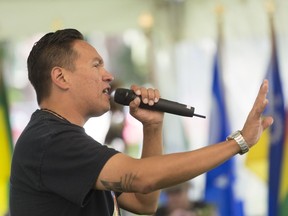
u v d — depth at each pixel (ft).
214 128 22.18
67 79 9.64
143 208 11.25
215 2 22.97
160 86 23.17
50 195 9.01
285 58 23.18
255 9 22.90
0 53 26.17
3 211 21.34
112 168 8.57
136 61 28.78
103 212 9.53
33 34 22.81
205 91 23.72
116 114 21.26
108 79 9.85
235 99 23.34
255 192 23.24
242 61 23.27
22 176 9.20
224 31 23.03
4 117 22.18
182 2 23.06
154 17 23.09
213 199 21.86
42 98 9.83
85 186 8.60
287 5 22.85
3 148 21.89
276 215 21.42
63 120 9.39
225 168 21.90
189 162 8.51
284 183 21.54
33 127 9.39
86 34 23.09
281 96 21.71
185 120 23.25
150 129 10.69
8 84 26.45
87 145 8.78
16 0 22.66
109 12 22.99
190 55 23.72
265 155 21.99
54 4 22.81
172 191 20.89
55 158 8.81
